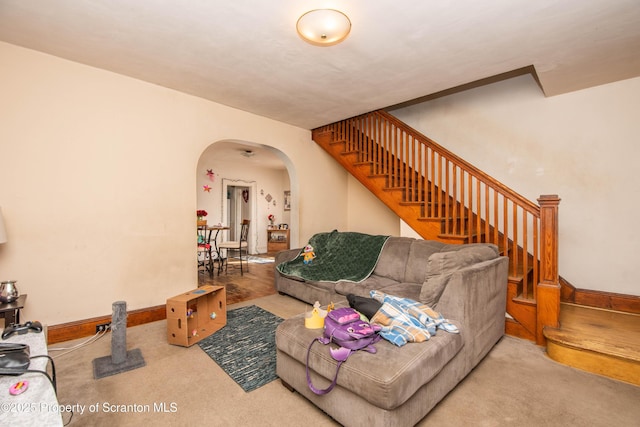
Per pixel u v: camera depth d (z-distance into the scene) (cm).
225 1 183
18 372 94
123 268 288
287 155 454
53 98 252
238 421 159
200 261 671
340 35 198
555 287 241
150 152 306
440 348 160
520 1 180
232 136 379
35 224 244
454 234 327
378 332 165
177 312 245
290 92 331
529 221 349
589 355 207
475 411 166
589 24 203
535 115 344
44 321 248
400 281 312
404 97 348
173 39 226
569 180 323
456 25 206
